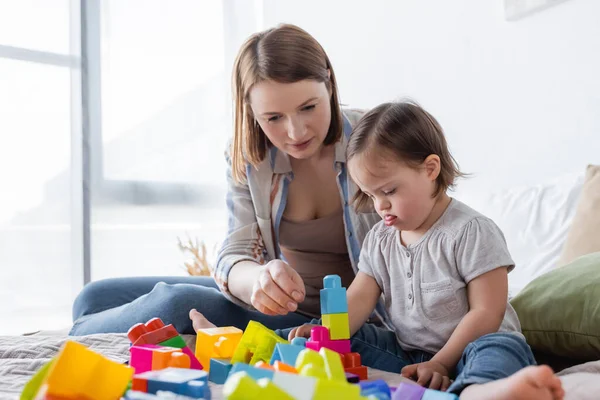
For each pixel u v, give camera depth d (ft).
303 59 3.81
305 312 4.73
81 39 9.24
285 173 4.55
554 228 5.30
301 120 3.87
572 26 6.07
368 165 3.50
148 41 9.91
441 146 3.68
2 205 8.75
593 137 5.90
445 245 3.50
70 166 9.13
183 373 2.21
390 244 3.81
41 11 9.04
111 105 9.55
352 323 3.75
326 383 1.79
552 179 6.24
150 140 9.83
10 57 8.82
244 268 4.16
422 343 3.54
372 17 8.63
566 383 2.56
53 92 9.07
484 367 2.59
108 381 2.10
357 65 8.97
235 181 4.76
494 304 3.28
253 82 3.87
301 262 4.74
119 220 9.50
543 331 3.56
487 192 6.37
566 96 6.14
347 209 4.40
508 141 6.76
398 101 3.92
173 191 9.98
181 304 4.09
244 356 2.88
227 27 10.59
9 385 2.74
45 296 8.91
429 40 7.73
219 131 10.42
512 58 6.70
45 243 8.95
